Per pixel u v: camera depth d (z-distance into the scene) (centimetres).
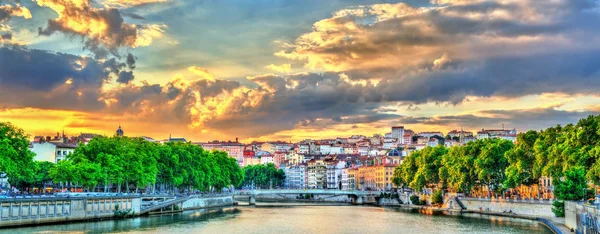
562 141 17338
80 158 18112
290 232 14738
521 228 15375
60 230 13050
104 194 17788
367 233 14675
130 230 13900
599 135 15675
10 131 15225
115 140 19875
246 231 14850
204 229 15038
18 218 13288
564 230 13075
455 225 16562
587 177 14838
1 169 14062
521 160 19288
